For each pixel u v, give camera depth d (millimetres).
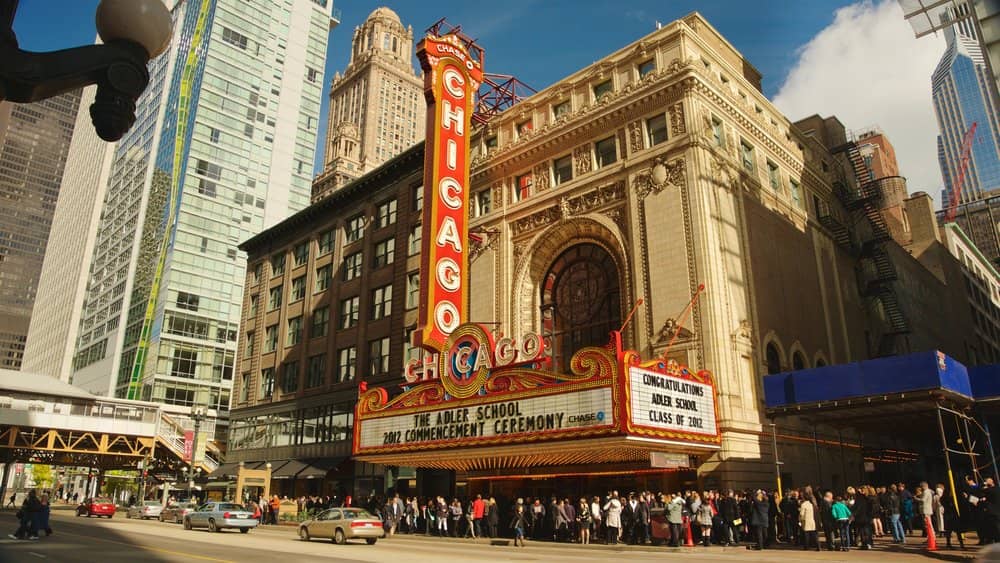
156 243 101188
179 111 108688
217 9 109125
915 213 72562
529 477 32844
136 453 57781
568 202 37188
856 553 19594
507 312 38312
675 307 30844
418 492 39750
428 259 34625
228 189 102062
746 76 44281
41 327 168250
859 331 44375
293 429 53531
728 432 28000
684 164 32219
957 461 44469
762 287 34250
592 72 38344
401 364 45031
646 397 24344
